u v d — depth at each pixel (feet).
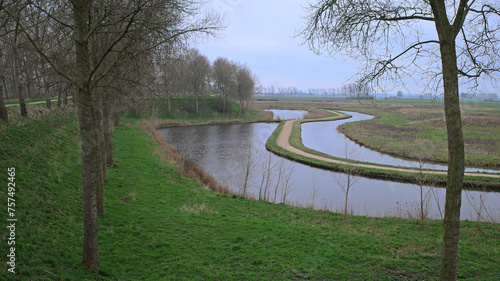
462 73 23.47
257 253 30.45
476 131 150.41
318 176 87.86
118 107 74.13
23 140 47.96
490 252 31.99
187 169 77.97
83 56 21.03
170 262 27.30
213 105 241.55
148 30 25.72
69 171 46.65
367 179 84.94
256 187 76.79
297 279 26.05
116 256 26.94
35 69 34.94
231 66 237.04
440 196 69.10
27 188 33.68
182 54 31.50
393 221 45.24
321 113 288.30
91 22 30.68
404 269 28.17
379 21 23.61
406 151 113.50
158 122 187.93
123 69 35.47
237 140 145.18
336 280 26.18
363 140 141.28
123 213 38.40
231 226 38.09
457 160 19.03
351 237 36.09
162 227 35.73
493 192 71.92
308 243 33.73
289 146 128.16
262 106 394.52
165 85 38.91
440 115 147.43
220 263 28.02
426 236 37.93
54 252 24.47
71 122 84.48
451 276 19.76
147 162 75.77
